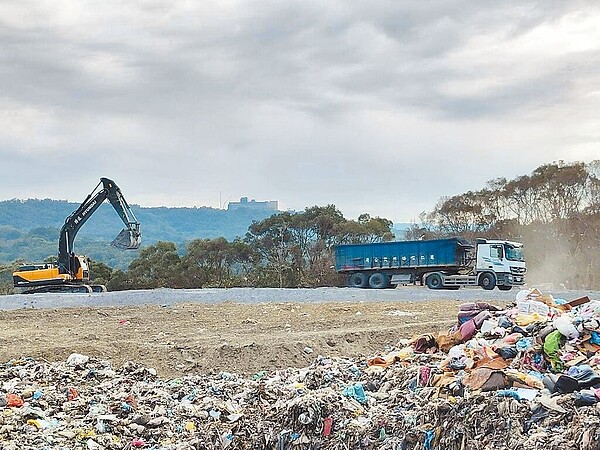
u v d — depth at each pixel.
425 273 39.81
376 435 8.66
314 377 11.16
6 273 56.78
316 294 29.14
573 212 58.22
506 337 10.30
